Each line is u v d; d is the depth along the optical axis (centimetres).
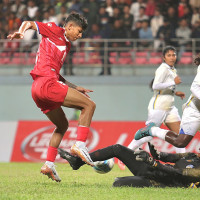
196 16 4909
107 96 4834
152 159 1527
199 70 1802
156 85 2489
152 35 4894
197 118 1803
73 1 4950
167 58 2531
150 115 2528
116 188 1525
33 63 4978
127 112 4812
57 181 1759
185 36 4884
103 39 4888
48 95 1642
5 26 5066
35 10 5016
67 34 1723
